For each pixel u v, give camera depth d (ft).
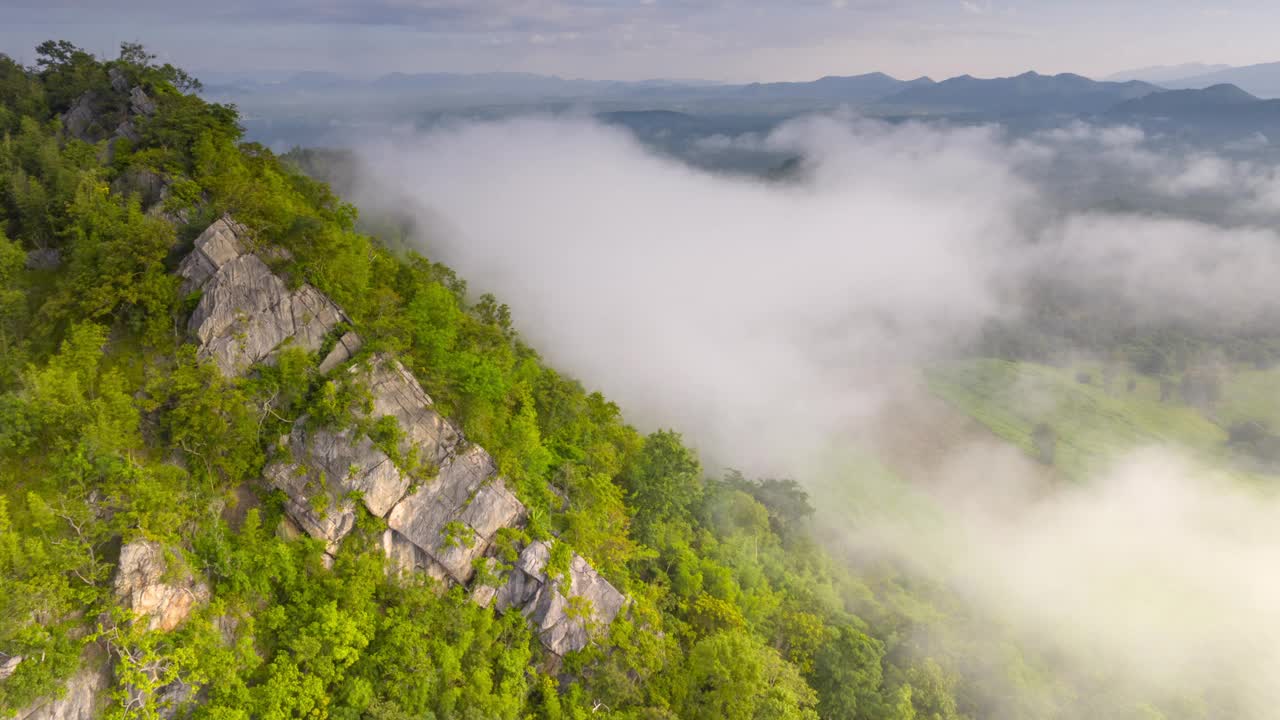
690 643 266.57
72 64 294.87
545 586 234.79
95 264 198.90
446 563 224.94
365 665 189.78
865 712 276.00
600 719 223.92
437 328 248.52
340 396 212.64
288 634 182.19
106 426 172.76
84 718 150.20
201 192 230.07
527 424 264.93
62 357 182.19
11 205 223.71
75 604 155.63
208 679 164.45
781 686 246.47
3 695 139.44
